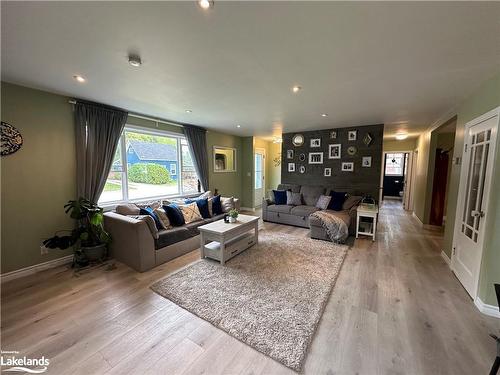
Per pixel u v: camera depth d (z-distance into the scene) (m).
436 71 2.10
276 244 3.71
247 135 6.43
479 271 2.10
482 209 2.17
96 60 1.94
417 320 1.90
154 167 4.29
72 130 3.02
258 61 1.93
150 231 2.85
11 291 2.34
